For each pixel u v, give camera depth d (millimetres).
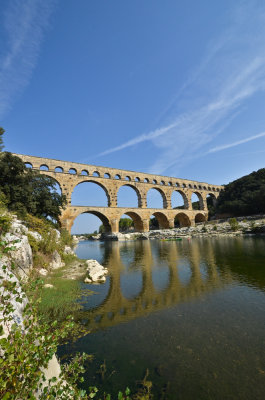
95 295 12578
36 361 3232
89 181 67000
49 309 10133
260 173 91375
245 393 4867
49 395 3047
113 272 19453
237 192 93812
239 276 14977
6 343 3039
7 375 2793
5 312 3684
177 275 16625
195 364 5953
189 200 90812
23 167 27828
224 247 30984
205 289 12633
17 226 15773
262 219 66688
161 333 7758
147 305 10664
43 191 34000
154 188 82688
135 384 5305
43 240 20250
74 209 60344
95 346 7078
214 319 8664
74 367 3891
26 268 13391
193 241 45844
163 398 4812
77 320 9172
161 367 5910
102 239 81375
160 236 67625
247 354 6277
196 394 4898
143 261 24688
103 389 5184
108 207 67375
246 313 9062
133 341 7305
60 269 20078
